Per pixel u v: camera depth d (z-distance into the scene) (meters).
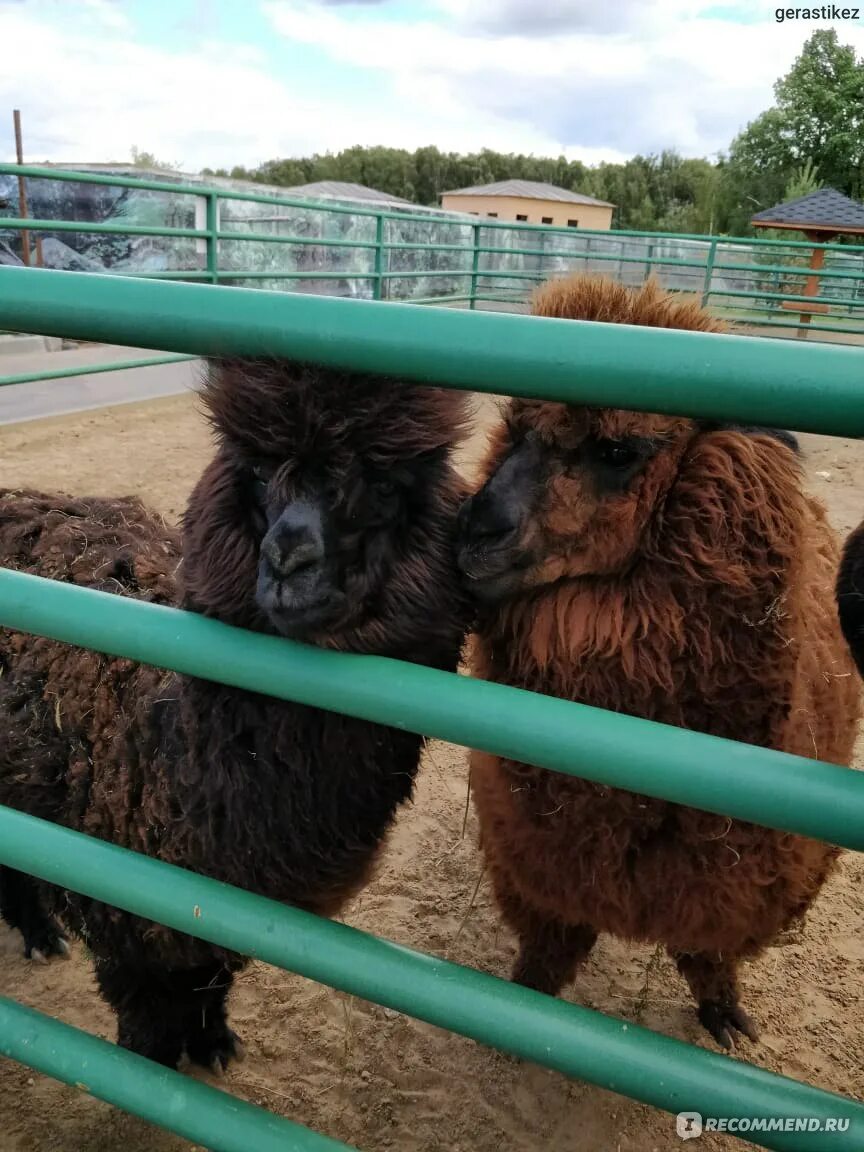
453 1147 3.04
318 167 86.00
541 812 2.63
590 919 2.83
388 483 2.09
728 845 2.50
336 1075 3.26
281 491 1.95
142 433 10.33
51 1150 2.97
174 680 2.43
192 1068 3.23
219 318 1.31
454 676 1.43
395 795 2.43
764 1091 1.33
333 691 1.45
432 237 20.92
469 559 2.25
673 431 2.38
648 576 2.43
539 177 88.38
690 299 2.55
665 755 1.28
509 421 2.46
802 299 15.04
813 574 2.74
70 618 1.59
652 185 68.12
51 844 1.70
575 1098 3.22
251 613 2.17
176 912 1.61
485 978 1.47
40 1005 3.49
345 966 1.51
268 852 2.29
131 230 9.19
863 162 34.84
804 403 1.08
